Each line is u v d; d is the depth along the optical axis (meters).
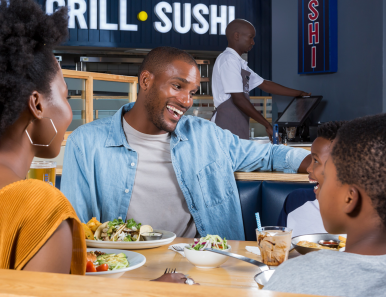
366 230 0.49
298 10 4.26
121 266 0.87
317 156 1.07
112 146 1.46
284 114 4.05
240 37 3.39
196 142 1.54
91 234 1.11
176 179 1.49
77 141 1.46
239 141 1.64
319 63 4.12
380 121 0.49
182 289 0.29
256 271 0.88
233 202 1.53
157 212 1.47
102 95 3.23
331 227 0.54
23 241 0.49
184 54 1.42
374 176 0.46
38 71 0.57
